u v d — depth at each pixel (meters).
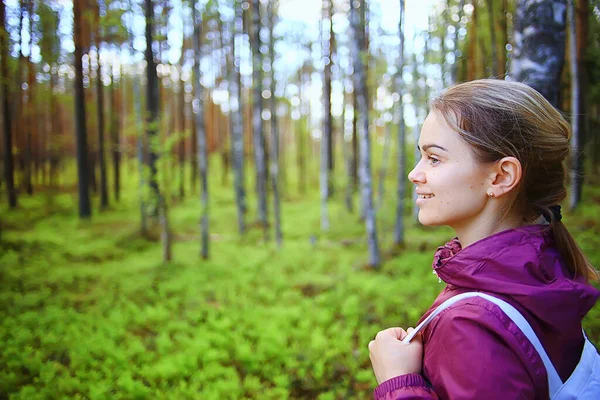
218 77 21.33
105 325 4.80
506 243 0.76
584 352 0.79
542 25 2.36
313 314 5.29
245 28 13.43
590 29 3.60
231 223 14.05
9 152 9.23
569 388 0.72
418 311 5.02
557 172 0.82
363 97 7.98
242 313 5.41
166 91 18.12
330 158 19.73
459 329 0.71
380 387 0.81
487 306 0.71
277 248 9.92
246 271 7.57
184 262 8.27
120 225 11.92
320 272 7.65
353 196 17.47
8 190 10.07
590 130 5.75
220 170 26.89
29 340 4.28
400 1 8.73
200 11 8.36
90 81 11.78
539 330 0.70
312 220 14.55
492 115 0.77
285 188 23.09
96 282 6.80
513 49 2.55
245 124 25.17
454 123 0.80
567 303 0.70
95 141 15.12
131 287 6.50
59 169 14.29
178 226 13.09
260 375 3.99
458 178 0.80
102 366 3.85
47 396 3.36
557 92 2.40
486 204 0.81
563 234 0.83
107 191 14.38
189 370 3.91
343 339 4.48
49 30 6.82
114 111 15.48
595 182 7.25
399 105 9.38
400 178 9.65
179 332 4.90
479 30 5.59
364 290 5.97
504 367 0.66
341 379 3.82
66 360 4.08
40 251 8.09
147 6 9.36
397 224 9.66
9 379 3.51
